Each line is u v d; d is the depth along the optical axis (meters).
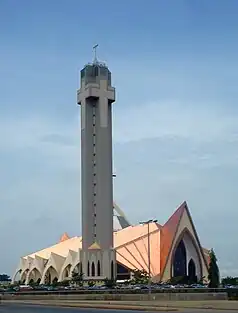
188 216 184.62
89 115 157.00
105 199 152.00
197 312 41.97
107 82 158.12
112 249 152.00
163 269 177.38
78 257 171.38
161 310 45.25
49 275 190.00
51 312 44.38
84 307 54.12
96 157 154.62
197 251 185.62
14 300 80.44
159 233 185.25
